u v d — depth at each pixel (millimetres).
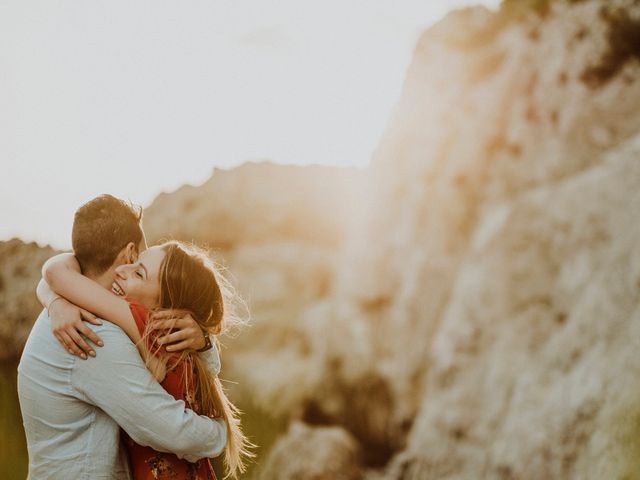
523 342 10289
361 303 16156
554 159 12797
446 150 15969
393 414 14000
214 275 2383
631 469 6281
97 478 2115
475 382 10812
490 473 9062
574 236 10422
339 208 22547
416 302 14641
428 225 15461
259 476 11758
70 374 2096
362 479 12281
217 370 2461
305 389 14531
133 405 2078
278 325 17234
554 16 14250
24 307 7418
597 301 8625
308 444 12281
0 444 6637
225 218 21312
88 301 2131
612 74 12594
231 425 2412
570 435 7781
